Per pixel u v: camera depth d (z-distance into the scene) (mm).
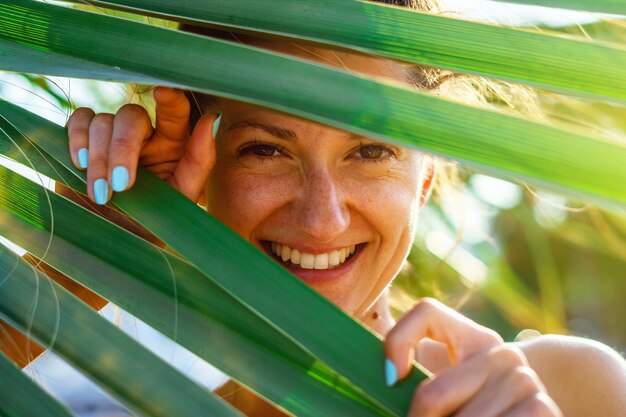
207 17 458
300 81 420
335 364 445
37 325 433
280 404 453
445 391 467
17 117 552
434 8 820
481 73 402
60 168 564
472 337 506
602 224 1257
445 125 391
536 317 1300
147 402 417
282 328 445
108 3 483
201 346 467
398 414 453
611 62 384
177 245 481
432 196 1259
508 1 427
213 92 432
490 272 1280
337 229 785
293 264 844
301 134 765
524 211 1302
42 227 506
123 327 819
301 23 437
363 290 864
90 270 491
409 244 866
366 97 406
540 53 395
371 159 801
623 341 1659
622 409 796
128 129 575
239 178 803
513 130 380
